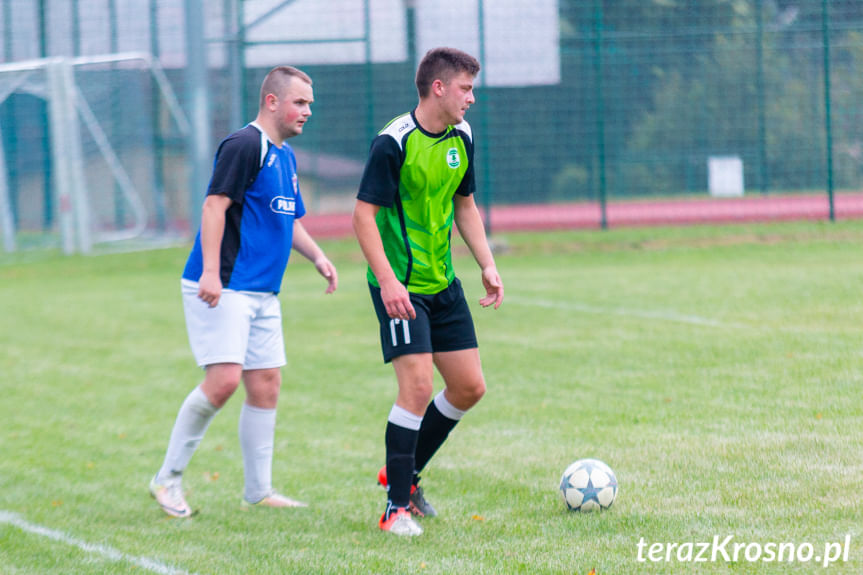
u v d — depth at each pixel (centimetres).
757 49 7969
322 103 8531
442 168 1517
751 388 2391
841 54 8388
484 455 1977
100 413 2545
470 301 4234
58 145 6931
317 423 2347
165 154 7581
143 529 1595
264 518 1647
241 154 1612
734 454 1831
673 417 2166
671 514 1506
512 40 8119
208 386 1656
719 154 8731
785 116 8531
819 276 4478
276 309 1741
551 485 1747
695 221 7450
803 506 1497
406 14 7662
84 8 8088
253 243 1659
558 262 5844
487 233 6919
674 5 9212
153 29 7850
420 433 1636
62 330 3906
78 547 1488
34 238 7512
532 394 2502
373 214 1508
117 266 6372
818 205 7594
